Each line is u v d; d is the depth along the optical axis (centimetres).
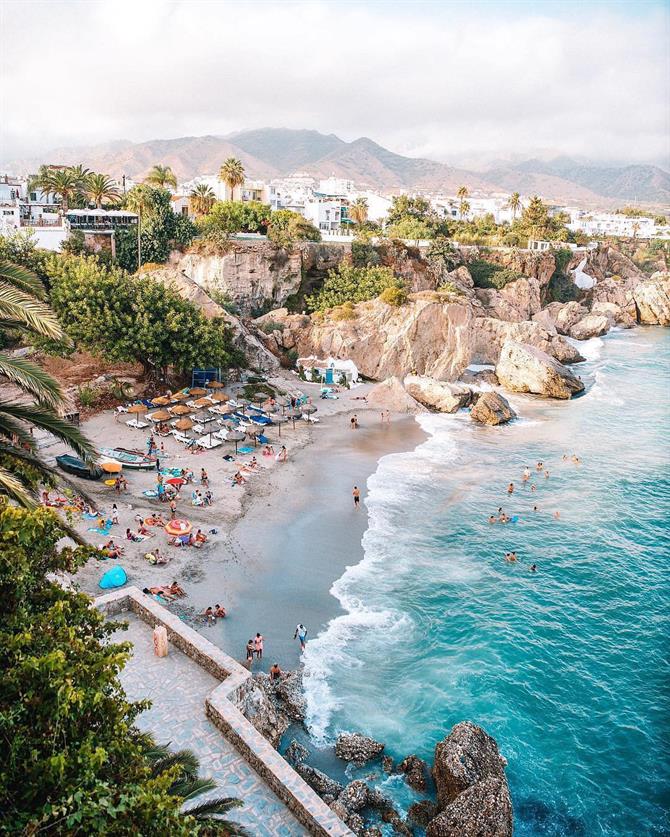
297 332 8462
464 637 3419
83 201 9912
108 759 1048
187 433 5734
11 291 1780
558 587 3984
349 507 4819
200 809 1438
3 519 1377
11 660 1114
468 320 8606
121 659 1173
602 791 2548
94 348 5894
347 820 2241
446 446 6384
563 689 3095
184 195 13438
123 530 4016
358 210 15550
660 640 3512
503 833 2153
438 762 2452
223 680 2395
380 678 3073
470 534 4588
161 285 6488
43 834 886
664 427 7362
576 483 5644
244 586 3644
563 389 8456
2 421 1967
